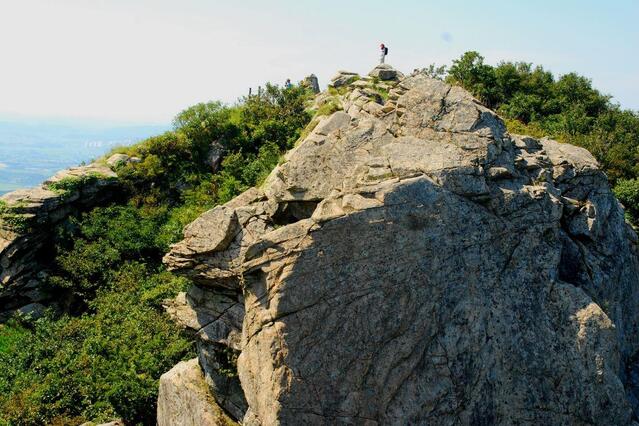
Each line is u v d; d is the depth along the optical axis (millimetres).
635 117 41594
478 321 13828
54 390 22562
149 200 33938
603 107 42000
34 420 21531
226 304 17328
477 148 15898
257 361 13602
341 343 13156
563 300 14586
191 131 36781
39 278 30281
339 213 13695
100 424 20328
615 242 18859
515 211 15148
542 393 13797
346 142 17031
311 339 13102
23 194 31297
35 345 26000
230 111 39781
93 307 28094
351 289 13352
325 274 13344
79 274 29453
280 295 13195
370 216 13688
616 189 31797
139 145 37594
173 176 35875
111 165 35250
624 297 18750
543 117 39000
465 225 14352
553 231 15445
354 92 27109
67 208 32031
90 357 23359
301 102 38438
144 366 21484
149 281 28562
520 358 13875
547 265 14938
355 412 12984
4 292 29312
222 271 16625
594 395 13914
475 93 38406
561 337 14195
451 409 13281
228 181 32438
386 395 13125
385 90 31859
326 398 12930
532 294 14508
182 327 18359
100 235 31203
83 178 32500
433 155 15312
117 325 24984
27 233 29891
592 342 14156
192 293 18141
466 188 14758
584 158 19625
